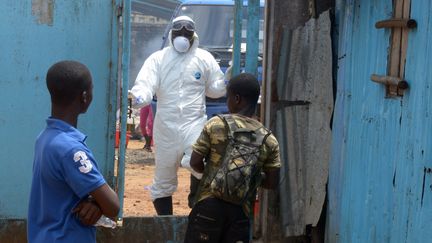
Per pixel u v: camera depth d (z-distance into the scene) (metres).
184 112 6.64
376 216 4.83
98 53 5.80
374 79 4.84
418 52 4.25
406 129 4.39
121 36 5.79
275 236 6.21
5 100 5.72
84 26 5.76
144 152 13.01
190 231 4.68
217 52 11.51
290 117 6.11
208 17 12.12
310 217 6.13
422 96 4.17
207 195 4.62
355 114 5.35
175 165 6.72
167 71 6.65
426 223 4.05
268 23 6.20
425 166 4.09
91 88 3.45
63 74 3.33
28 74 5.73
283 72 6.08
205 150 4.64
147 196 9.02
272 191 6.17
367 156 5.06
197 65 6.70
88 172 3.27
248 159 4.54
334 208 5.77
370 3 5.12
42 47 5.73
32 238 3.38
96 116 5.85
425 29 4.16
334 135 5.83
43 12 5.70
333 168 5.82
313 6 5.97
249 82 4.68
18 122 5.75
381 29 4.89
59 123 3.34
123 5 5.73
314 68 6.03
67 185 3.30
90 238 3.40
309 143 6.10
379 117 4.86
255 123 4.68
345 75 5.62
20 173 5.81
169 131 6.62
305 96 6.09
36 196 3.38
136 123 14.94
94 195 3.29
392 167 4.59
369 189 4.99
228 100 4.76
